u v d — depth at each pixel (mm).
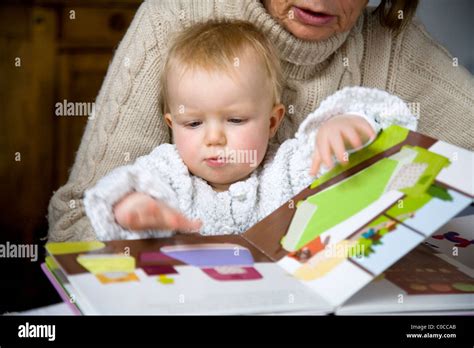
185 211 821
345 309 517
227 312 493
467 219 829
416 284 586
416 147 677
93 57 1646
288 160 886
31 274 666
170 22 1003
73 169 1009
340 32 910
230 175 841
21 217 1405
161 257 603
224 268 583
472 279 612
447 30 1418
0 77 1605
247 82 817
